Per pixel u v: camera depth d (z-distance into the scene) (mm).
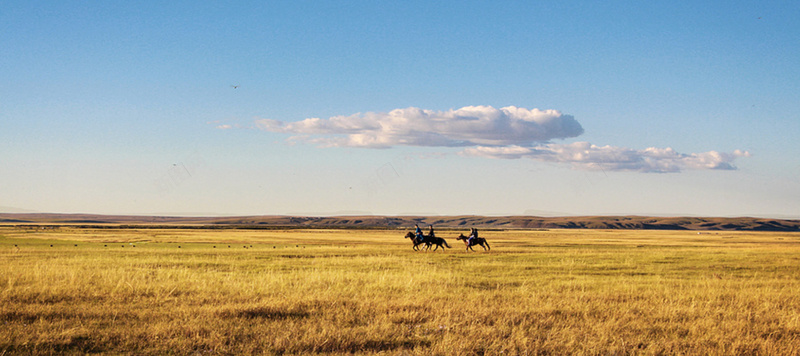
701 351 8727
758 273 22859
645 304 12992
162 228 144375
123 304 12242
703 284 17562
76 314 10766
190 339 8781
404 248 44469
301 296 13422
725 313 11891
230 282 16203
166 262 25250
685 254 36406
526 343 8773
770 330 10398
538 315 11344
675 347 8852
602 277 20375
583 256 33594
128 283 15094
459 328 9922
